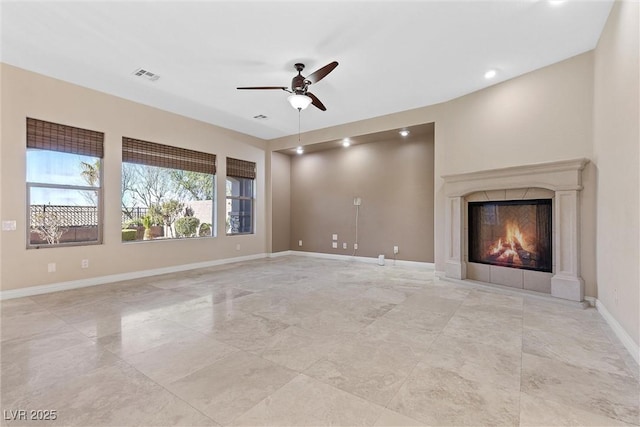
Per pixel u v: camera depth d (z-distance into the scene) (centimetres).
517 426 150
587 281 348
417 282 469
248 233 717
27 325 283
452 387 184
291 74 400
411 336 261
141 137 500
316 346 241
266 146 747
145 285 444
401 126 543
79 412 160
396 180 630
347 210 700
